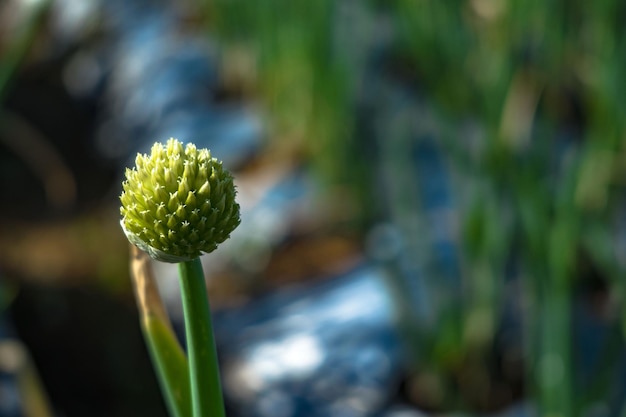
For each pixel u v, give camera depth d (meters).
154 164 0.52
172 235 0.52
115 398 2.27
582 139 2.12
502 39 1.74
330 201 2.27
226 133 2.88
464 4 1.85
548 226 1.34
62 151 3.92
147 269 0.61
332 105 2.22
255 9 2.61
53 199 3.42
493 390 1.68
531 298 1.37
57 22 4.20
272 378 1.88
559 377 1.31
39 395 0.95
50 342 2.34
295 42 2.47
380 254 1.71
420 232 1.70
